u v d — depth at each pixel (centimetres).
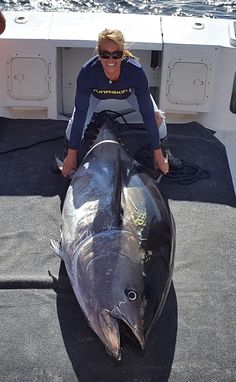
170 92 411
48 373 234
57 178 363
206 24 428
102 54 305
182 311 265
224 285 281
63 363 238
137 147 387
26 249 300
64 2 1121
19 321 257
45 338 249
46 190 352
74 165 341
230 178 369
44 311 263
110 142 332
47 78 412
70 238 270
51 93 419
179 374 234
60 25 420
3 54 401
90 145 359
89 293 238
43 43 399
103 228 262
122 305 228
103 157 317
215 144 405
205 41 400
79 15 439
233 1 1135
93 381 231
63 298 270
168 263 255
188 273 288
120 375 234
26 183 358
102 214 271
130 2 1122
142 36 405
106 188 289
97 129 373
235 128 423
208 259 298
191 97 412
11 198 343
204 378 232
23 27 413
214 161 386
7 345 245
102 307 230
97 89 329
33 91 416
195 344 248
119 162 305
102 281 237
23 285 276
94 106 350
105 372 235
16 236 310
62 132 415
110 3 1116
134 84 321
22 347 245
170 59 399
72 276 255
